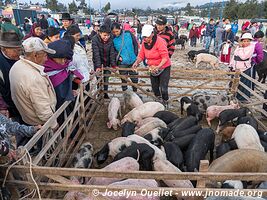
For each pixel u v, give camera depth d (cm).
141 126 537
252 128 476
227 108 620
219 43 1688
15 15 2958
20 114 379
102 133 592
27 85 338
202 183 282
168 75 640
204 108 667
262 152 407
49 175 285
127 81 734
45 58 362
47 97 357
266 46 1498
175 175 272
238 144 465
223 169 380
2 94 373
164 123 542
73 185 284
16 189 284
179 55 1739
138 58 664
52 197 380
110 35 709
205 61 1292
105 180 359
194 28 2188
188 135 482
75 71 501
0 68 367
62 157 424
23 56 361
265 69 893
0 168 269
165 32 738
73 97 456
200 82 1002
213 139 481
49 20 1742
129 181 339
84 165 428
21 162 274
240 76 738
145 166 416
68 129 448
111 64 723
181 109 664
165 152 448
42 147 362
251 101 677
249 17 6291
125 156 414
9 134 287
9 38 361
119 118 646
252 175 273
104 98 782
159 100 702
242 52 723
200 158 436
